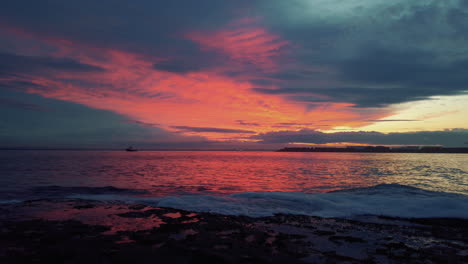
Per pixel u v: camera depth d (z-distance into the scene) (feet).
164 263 14.23
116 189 48.60
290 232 21.34
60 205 31.19
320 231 21.88
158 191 47.62
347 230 22.44
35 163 127.75
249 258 15.19
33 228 21.01
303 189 52.75
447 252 17.31
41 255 15.21
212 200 34.17
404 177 77.46
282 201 34.04
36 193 42.68
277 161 204.13
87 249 16.25
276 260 15.05
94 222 23.20
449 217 27.27
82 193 43.68
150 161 174.40
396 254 16.75
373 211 29.78
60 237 18.66
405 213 28.78
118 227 21.65
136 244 17.33
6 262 14.11
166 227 21.81
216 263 14.35
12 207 29.78
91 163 136.05
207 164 151.12
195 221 24.14
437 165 145.79
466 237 21.01
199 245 17.30
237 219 25.49
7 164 117.19
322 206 31.96
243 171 100.78
